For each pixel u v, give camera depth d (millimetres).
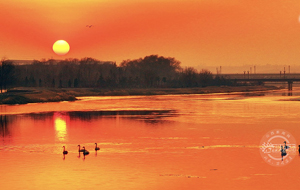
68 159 117000
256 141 143500
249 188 91750
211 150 128125
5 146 136000
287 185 93688
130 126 180750
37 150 129500
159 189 91125
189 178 98750
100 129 172500
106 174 102000
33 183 95375
